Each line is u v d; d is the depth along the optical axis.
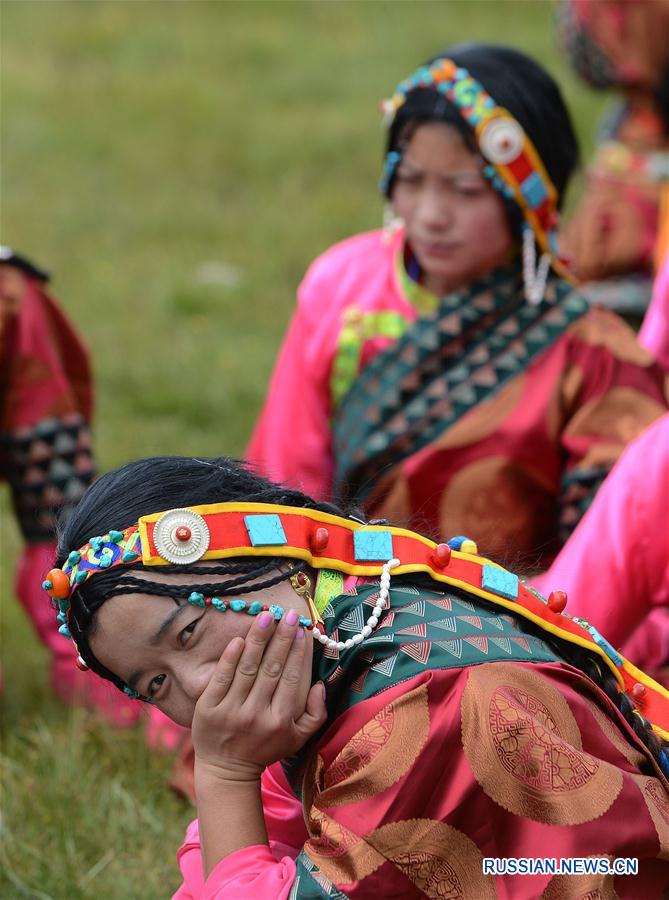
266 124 32.72
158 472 6.84
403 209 11.63
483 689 6.47
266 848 6.69
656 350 13.37
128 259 25.73
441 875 6.35
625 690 7.46
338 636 6.77
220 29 39.91
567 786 6.34
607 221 20.27
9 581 14.67
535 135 11.29
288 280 25.06
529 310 11.52
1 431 12.98
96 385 20.09
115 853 10.15
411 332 11.68
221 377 20.41
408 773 6.35
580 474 11.12
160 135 32.16
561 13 20.66
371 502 11.56
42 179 29.59
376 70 36.59
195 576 6.51
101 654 6.66
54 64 36.84
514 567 8.51
